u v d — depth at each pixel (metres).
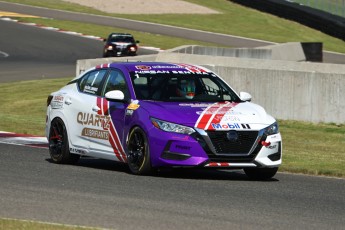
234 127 40.53
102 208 31.56
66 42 189.12
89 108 45.25
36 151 51.97
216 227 28.47
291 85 76.00
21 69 139.25
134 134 41.91
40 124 71.12
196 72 45.25
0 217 29.17
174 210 31.61
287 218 30.77
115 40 170.62
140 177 40.81
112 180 39.38
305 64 100.69
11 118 75.50
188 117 40.72
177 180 40.19
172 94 43.47
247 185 39.47
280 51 157.88
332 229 28.91
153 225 28.50
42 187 36.47
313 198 36.03
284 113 76.50
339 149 60.53
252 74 78.81
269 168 42.19
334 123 73.62
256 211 32.03
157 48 188.25
